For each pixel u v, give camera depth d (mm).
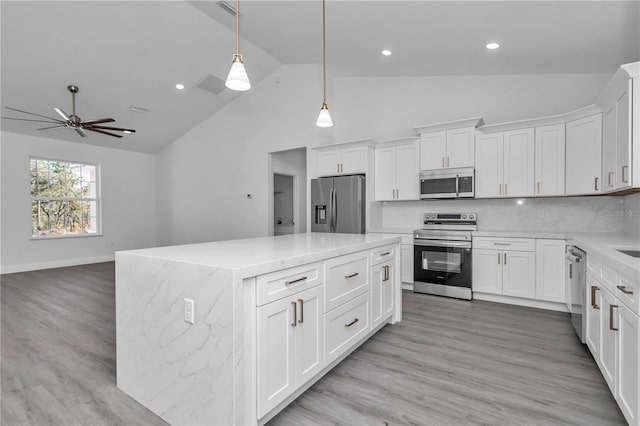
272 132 5945
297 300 1837
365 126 5309
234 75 2115
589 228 3758
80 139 6641
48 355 2525
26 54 4395
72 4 3869
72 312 3588
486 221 4359
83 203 6938
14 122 5645
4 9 3738
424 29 3326
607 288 1941
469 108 4539
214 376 1509
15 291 4531
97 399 1940
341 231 4895
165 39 4699
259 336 1576
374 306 2736
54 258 6422
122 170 7500
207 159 7008
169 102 6184
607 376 1903
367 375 2184
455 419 1723
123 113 6113
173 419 1708
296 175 6898
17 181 5953
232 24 4270
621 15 2617
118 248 7426
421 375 2184
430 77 4809
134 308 1934
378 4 2980
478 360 2396
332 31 3785
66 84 5051
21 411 1820
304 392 1982
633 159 2354
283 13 3623
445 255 4105
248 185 6340
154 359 1808
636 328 1468
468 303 3842
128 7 4059
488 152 4008
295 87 5621
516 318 3311
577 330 2725
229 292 1439
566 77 3977
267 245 2367
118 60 4902
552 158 3619
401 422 1702
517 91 4238
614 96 2713
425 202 4820
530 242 3619
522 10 2729
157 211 8102
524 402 1871
